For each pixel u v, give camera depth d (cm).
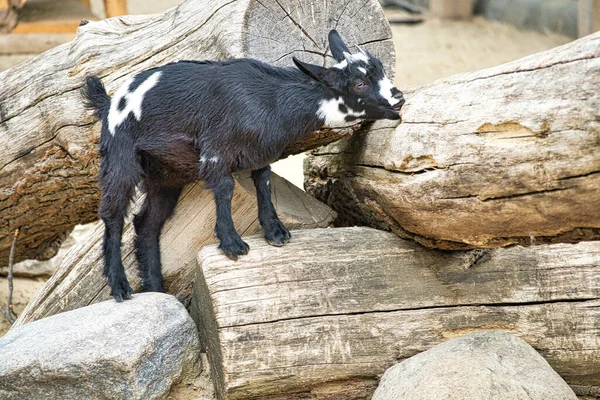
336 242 696
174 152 684
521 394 591
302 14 718
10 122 814
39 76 803
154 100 679
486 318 686
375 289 682
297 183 1304
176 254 766
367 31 748
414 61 1909
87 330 649
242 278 671
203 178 680
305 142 750
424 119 634
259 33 707
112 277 709
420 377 618
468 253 690
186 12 762
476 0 2314
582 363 686
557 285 686
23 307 1047
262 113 662
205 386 699
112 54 780
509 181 573
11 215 878
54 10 1526
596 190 546
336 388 689
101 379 626
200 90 670
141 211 759
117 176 691
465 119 599
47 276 1124
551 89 559
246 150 669
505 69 600
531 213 582
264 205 709
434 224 634
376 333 679
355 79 663
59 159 806
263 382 667
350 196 793
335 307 675
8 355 639
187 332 685
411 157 630
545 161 554
